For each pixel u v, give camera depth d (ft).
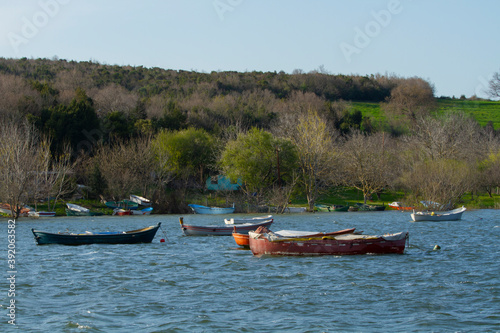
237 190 377.50
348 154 374.22
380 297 96.12
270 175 342.23
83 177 344.08
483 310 87.86
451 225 238.68
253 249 145.59
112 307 90.68
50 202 321.11
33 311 88.28
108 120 391.04
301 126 351.05
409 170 360.48
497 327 79.36
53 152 347.97
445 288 102.68
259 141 334.85
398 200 386.93
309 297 96.32
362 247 141.59
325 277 113.19
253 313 86.89
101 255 145.28
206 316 85.30
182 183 378.32
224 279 112.27
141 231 170.50
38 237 166.61
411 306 90.38
